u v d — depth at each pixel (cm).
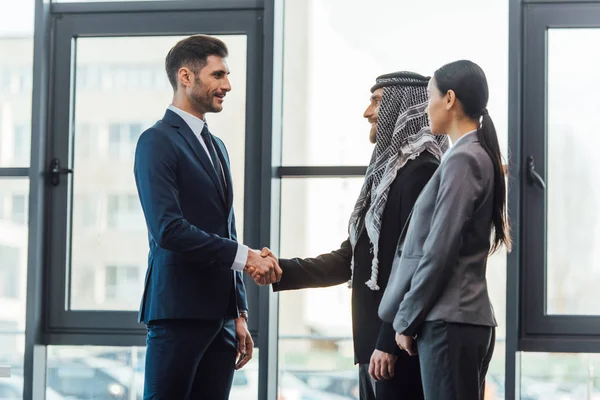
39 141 426
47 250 432
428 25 415
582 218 405
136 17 431
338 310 416
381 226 300
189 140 318
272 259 328
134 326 428
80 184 435
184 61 321
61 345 431
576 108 408
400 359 292
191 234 302
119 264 432
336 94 420
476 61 411
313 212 419
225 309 316
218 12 427
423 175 299
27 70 438
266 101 411
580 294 404
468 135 280
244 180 422
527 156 406
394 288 282
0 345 433
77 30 434
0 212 436
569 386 403
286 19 423
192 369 313
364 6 419
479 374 272
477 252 276
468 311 269
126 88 434
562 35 409
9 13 438
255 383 416
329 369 416
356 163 417
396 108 309
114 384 430
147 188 306
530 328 404
